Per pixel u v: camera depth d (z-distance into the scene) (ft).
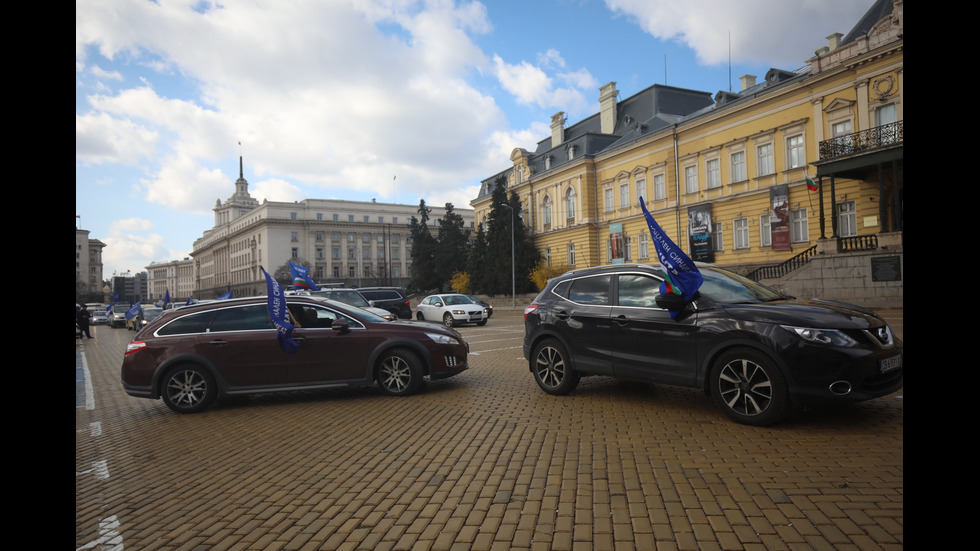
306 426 21.39
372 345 26.27
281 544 11.29
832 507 11.67
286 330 25.26
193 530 12.20
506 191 189.67
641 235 143.13
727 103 116.57
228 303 26.81
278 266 329.52
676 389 25.17
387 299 78.84
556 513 12.08
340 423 21.56
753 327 18.11
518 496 13.14
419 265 247.70
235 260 392.88
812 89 98.32
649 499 12.57
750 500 12.26
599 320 23.00
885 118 87.61
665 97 154.81
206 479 15.67
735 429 18.01
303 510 13.00
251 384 25.62
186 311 26.55
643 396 23.93
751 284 21.65
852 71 91.30
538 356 25.55
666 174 133.49
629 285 22.77
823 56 95.25
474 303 83.05
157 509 13.56
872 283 75.92
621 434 18.01
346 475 15.33
